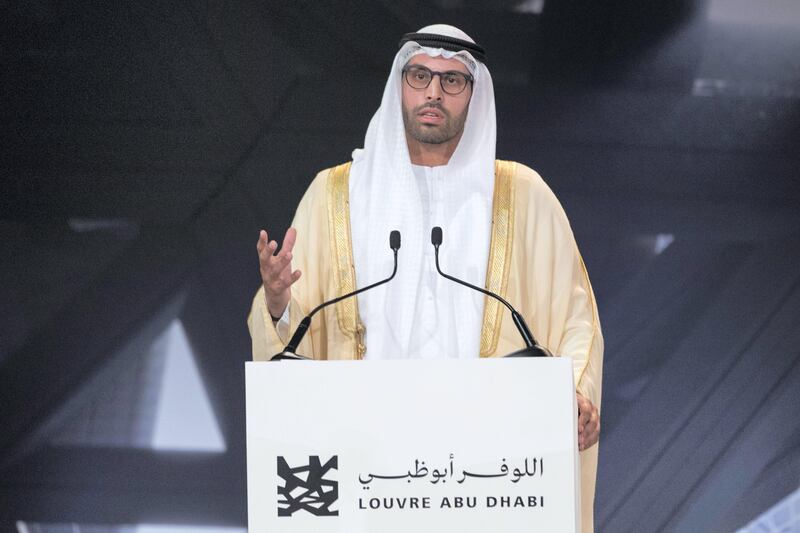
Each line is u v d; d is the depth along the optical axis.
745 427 12.78
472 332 8.89
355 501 6.14
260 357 8.19
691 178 13.13
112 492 12.70
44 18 13.21
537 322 9.24
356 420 6.18
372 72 13.20
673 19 13.30
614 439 12.79
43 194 13.03
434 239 8.01
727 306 12.95
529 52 13.22
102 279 12.95
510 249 9.18
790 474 12.71
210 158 13.10
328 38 13.23
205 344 12.91
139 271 12.97
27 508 12.66
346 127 13.15
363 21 13.21
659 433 12.79
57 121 13.11
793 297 12.96
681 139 13.16
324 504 6.14
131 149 13.10
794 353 12.88
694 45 13.27
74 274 12.94
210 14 13.22
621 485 12.73
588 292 9.41
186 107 13.16
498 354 8.88
